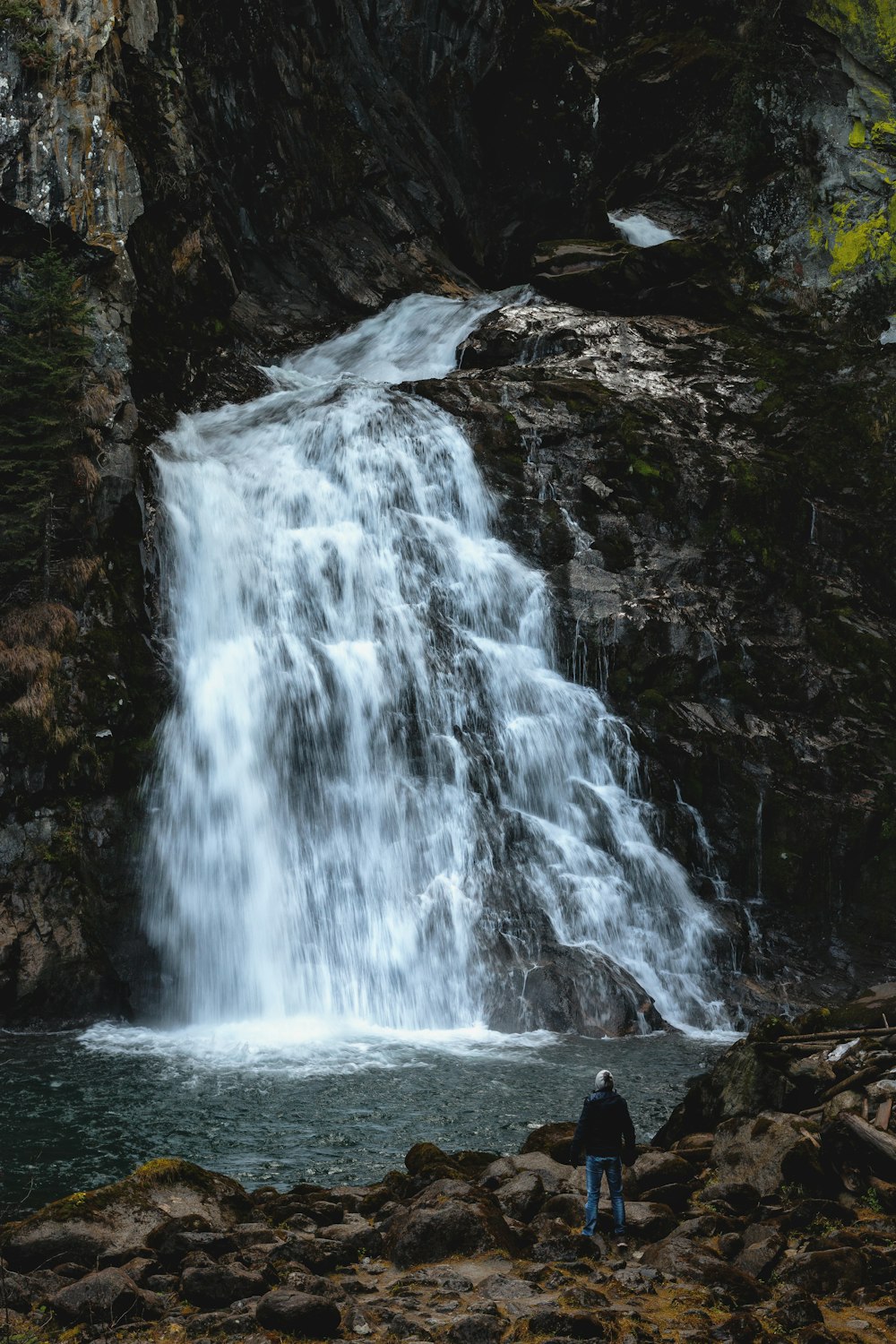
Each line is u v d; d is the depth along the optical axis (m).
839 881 27.64
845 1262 9.95
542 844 25.88
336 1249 10.48
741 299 40.97
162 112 34.00
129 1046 20.44
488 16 47.44
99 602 25.69
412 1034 21.94
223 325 35.75
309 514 30.22
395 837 25.58
